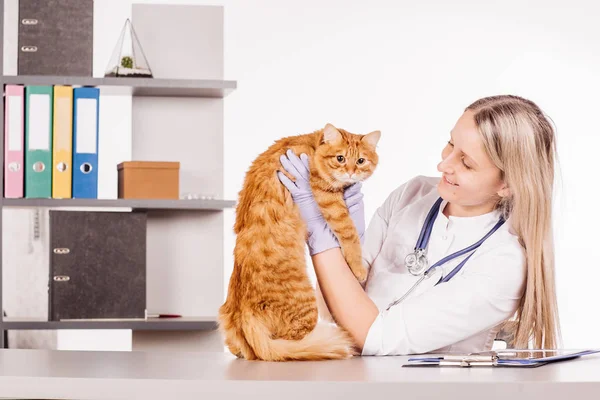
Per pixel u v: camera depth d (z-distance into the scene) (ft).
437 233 5.74
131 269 8.52
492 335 5.87
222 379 3.22
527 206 5.31
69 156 8.38
